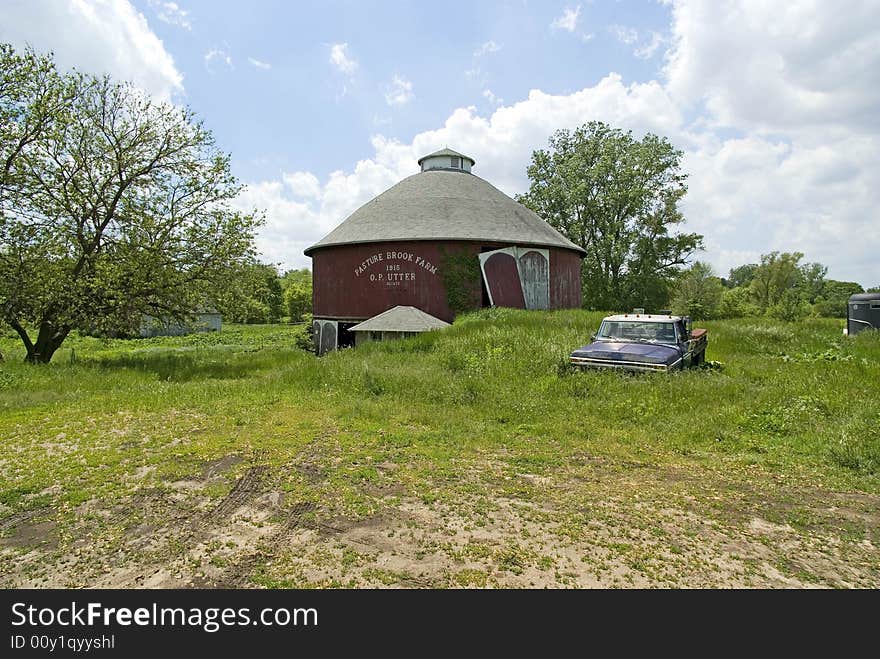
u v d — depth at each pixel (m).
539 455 6.70
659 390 9.33
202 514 4.96
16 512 5.02
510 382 10.56
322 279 25.91
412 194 26.67
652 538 4.49
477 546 4.31
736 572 3.98
